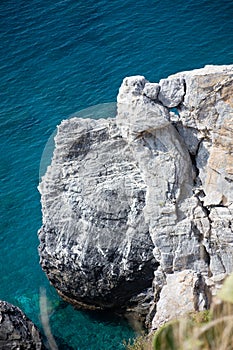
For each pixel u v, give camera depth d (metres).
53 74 43.94
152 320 27.27
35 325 27.91
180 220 26.28
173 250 26.59
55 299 30.67
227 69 24.17
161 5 48.28
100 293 28.58
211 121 24.83
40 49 46.22
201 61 42.69
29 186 37.12
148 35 45.56
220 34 44.72
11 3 51.16
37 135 40.00
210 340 8.90
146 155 25.84
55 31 47.59
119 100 25.64
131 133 25.55
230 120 24.45
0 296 31.42
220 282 26.45
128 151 27.88
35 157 38.69
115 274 27.88
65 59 44.97
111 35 46.22
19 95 42.84
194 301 25.59
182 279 26.39
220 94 24.25
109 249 27.80
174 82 24.86
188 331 9.38
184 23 46.09
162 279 27.44
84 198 28.19
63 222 28.62
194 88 24.50
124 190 27.67
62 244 28.59
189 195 26.27
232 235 25.73
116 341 28.23
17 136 40.09
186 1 48.22
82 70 43.72
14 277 32.41
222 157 25.20
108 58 44.22
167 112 25.22
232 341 8.84
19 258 33.44
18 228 35.03
